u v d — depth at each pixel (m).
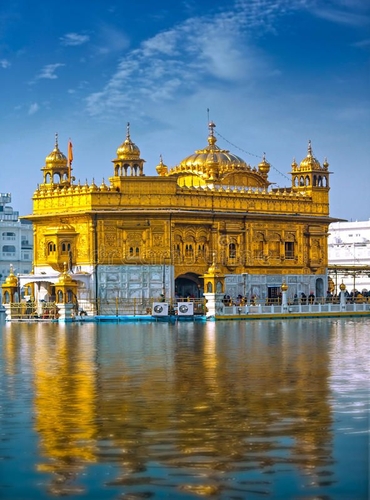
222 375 31.11
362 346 43.47
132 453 19.06
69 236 80.38
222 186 84.62
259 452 19.05
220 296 74.00
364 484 16.88
